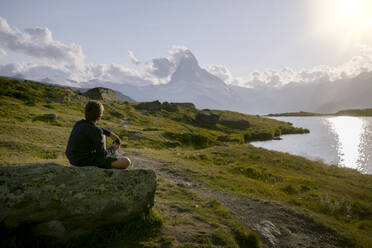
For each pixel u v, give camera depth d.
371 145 65.12
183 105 134.25
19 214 4.16
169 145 38.28
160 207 7.77
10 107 39.66
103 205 4.84
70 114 49.00
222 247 5.69
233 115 133.50
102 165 5.54
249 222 8.42
